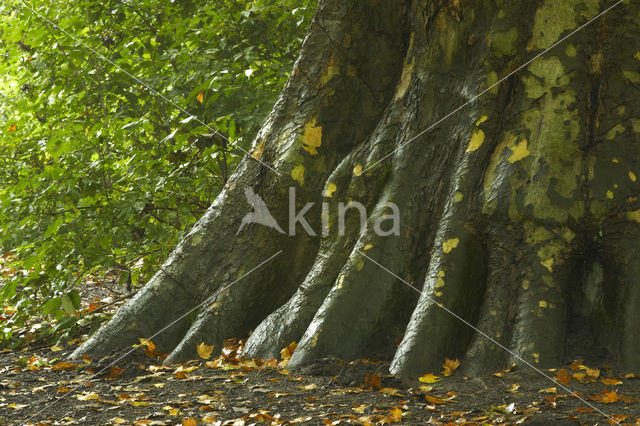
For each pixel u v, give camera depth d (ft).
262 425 12.68
